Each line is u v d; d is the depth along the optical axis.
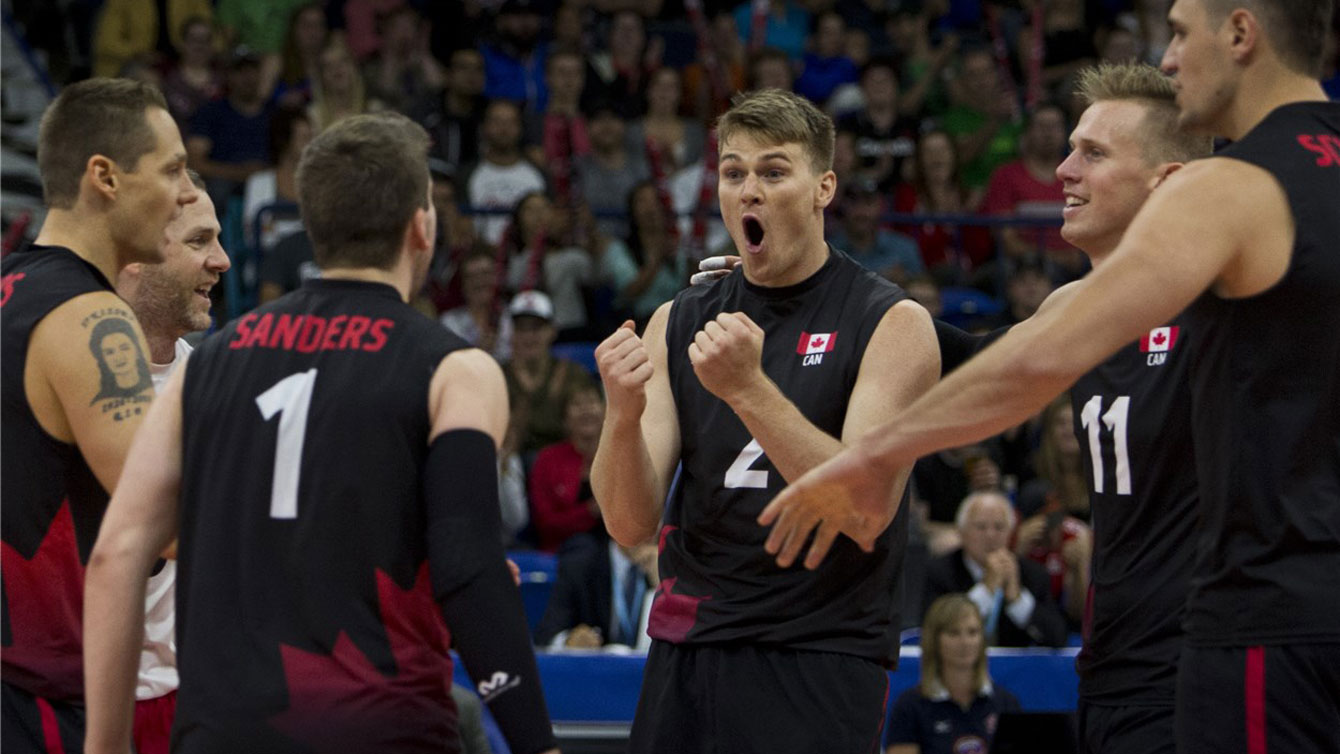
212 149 26.20
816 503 6.68
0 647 7.50
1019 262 23.92
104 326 7.53
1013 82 31.56
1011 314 22.56
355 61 27.39
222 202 24.47
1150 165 8.22
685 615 8.31
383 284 6.78
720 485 8.23
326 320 6.68
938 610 14.19
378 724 6.23
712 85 28.67
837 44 31.12
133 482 6.71
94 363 7.44
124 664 6.58
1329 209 6.41
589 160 25.86
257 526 6.43
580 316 23.45
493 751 13.61
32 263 7.73
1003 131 28.88
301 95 27.00
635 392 7.75
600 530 18.69
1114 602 8.19
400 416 6.46
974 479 19.28
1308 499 6.50
